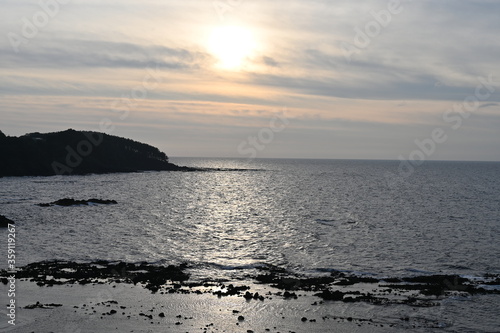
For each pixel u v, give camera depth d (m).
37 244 63.72
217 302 40.19
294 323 35.75
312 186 199.62
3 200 117.88
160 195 147.25
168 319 36.03
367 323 35.97
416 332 34.47
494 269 53.12
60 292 41.88
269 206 120.06
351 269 52.53
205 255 58.81
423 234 76.44
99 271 49.50
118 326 34.31
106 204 116.00
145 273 49.19
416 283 46.94
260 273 50.62
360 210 112.44
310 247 64.81
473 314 38.09
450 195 156.25
